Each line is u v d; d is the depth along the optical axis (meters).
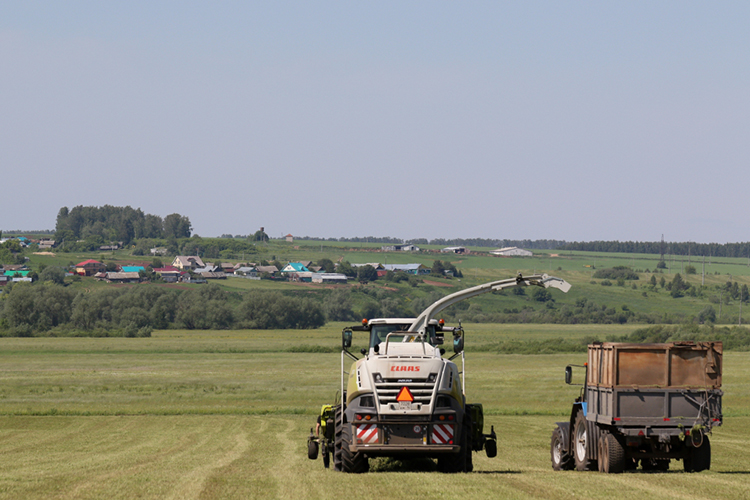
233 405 164.75
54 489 46.19
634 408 52.72
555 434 62.25
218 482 48.94
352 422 52.41
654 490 42.75
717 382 53.06
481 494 40.81
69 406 160.88
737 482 47.09
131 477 52.78
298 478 50.12
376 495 40.97
